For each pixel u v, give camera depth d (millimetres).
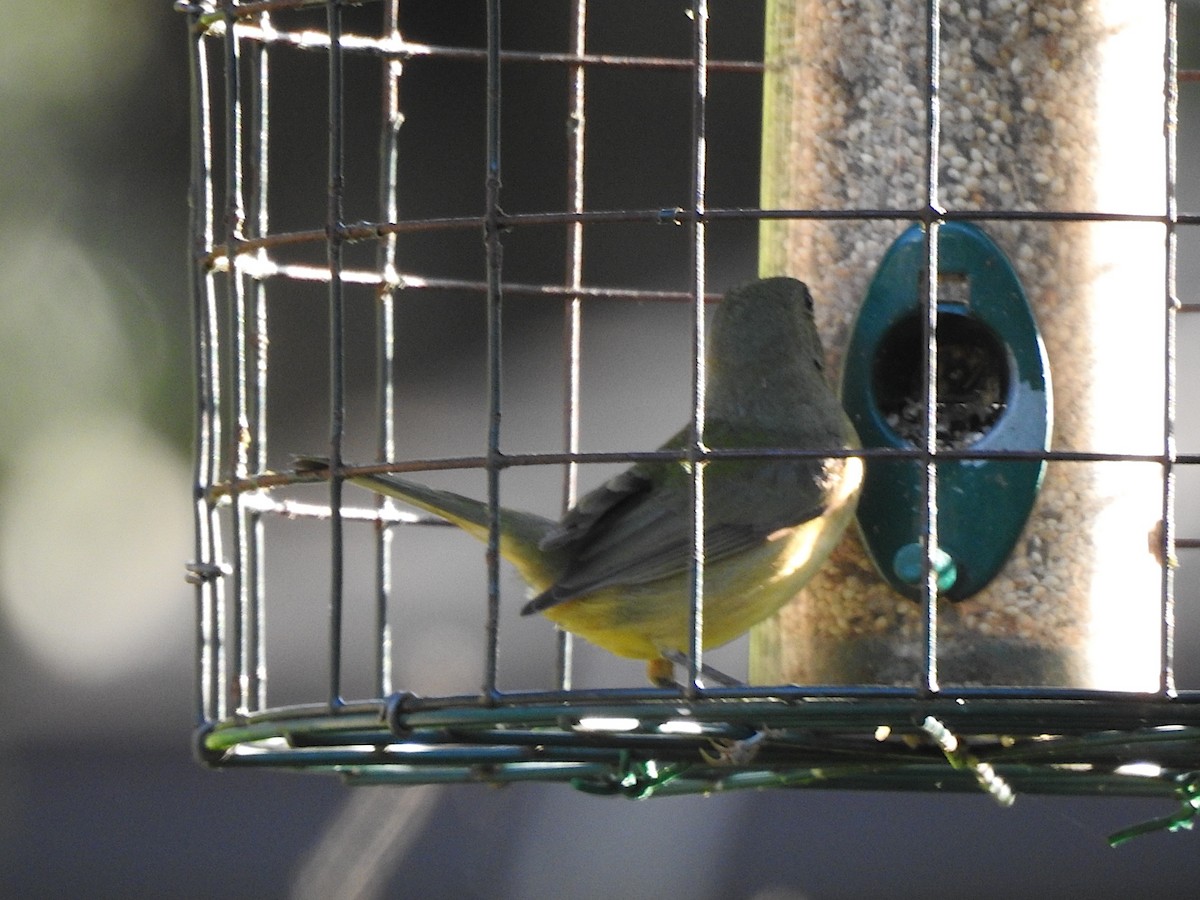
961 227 10562
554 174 21125
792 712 8305
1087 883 16734
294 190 21156
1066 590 10391
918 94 10867
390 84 11680
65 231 18219
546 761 9297
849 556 10625
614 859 16516
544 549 10242
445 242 20922
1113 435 10531
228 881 16297
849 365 10664
